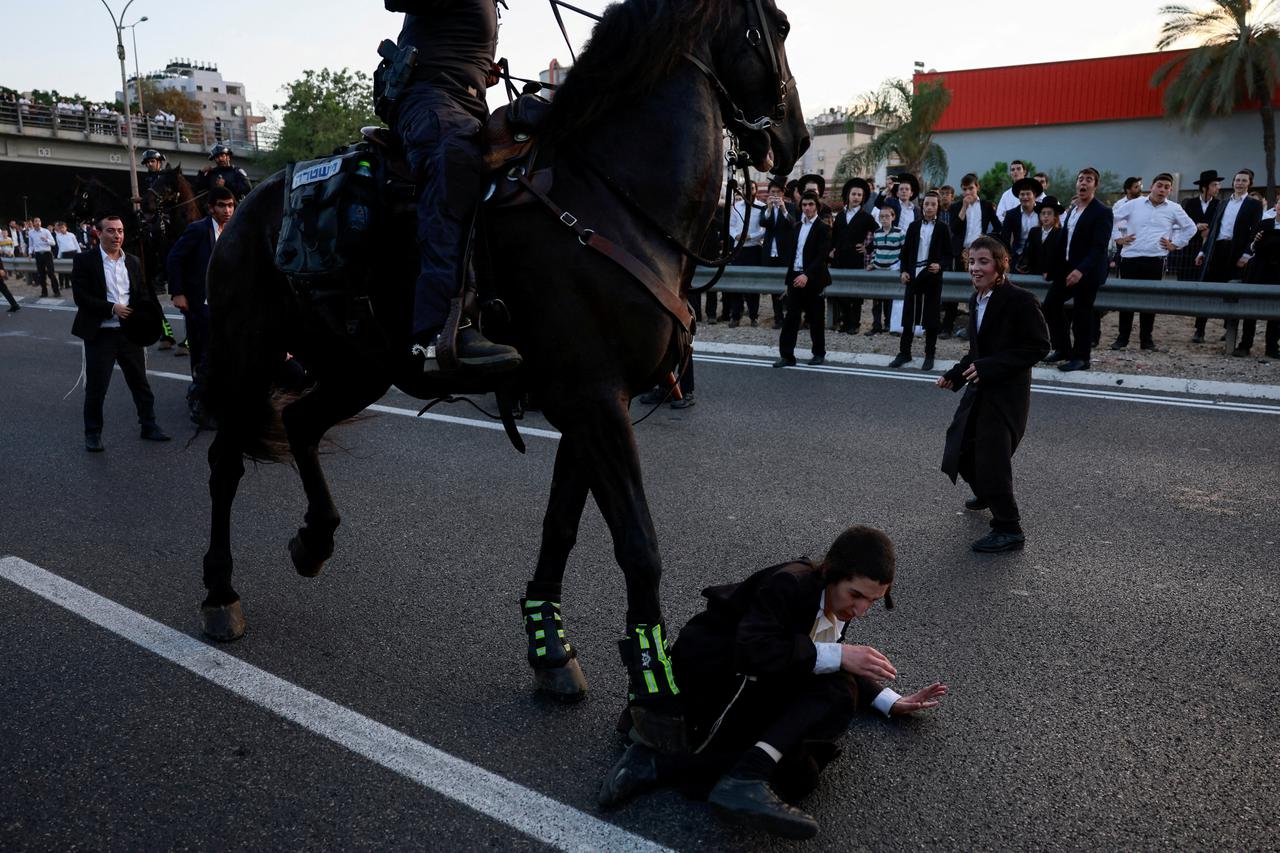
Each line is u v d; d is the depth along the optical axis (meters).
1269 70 33.69
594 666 3.82
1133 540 5.23
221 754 3.20
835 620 2.99
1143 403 8.64
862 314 15.97
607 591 4.55
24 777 3.08
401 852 2.71
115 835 2.79
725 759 2.86
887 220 13.28
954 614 4.30
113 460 7.18
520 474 6.61
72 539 5.38
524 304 3.16
